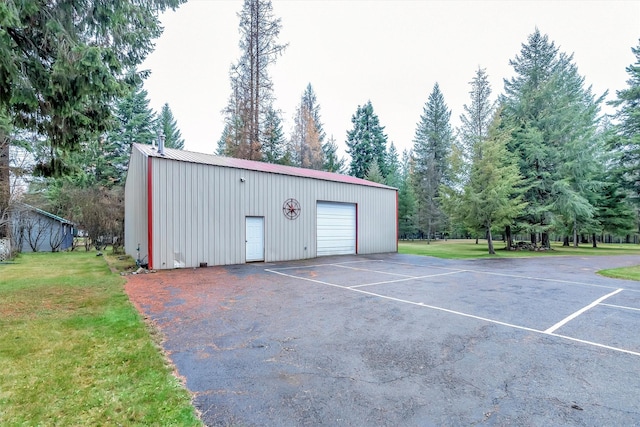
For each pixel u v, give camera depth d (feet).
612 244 96.99
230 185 36.86
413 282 26.00
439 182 107.65
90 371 9.62
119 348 11.45
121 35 18.47
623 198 73.72
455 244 91.56
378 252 54.60
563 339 13.00
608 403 8.27
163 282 25.09
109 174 82.89
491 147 54.75
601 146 68.80
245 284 24.49
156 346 11.84
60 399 8.02
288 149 97.30
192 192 33.96
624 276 29.27
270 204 40.47
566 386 9.16
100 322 14.47
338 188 48.75
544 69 71.72
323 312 16.78
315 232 45.68
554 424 7.34
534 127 67.05
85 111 18.37
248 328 14.08
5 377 9.12
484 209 54.90
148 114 97.19
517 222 66.03
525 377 9.68
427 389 8.91
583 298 20.47
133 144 42.55
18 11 13.50
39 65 15.20
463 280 27.22
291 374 9.75
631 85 73.61
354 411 7.77
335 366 10.34
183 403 7.98
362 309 17.43
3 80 13.94
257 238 39.19
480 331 13.93
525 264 40.29
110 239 64.23
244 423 7.23
